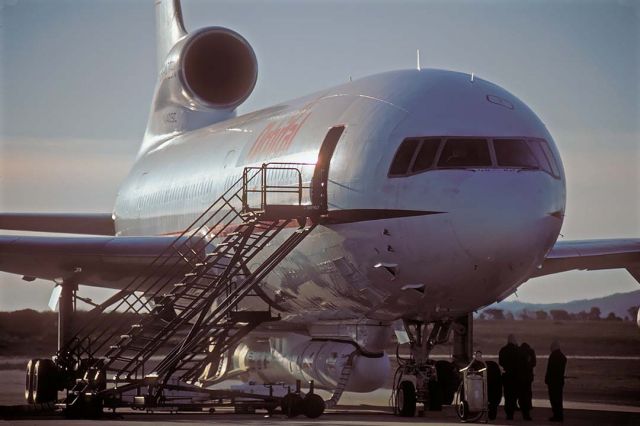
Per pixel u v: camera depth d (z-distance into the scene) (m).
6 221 92.44
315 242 58.19
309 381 66.19
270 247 62.38
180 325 61.19
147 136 97.56
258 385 61.19
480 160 53.75
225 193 63.22
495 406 59.22
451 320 59.31
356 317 60.56
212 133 79.88
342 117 58.59
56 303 81.88
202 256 70.44
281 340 69.00
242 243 60.19
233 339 63.19
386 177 54.47
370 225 54.81
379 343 61.59
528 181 53.53
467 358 62.03
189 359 60.94
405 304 56.41
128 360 63.06
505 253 52.97
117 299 69.44
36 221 93.19
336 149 57.22
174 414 62.47
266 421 55.78
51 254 71.88
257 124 70.56
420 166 53.88
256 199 64.31
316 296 61.28
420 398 59.31
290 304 64.25
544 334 160.38
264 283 64.50
